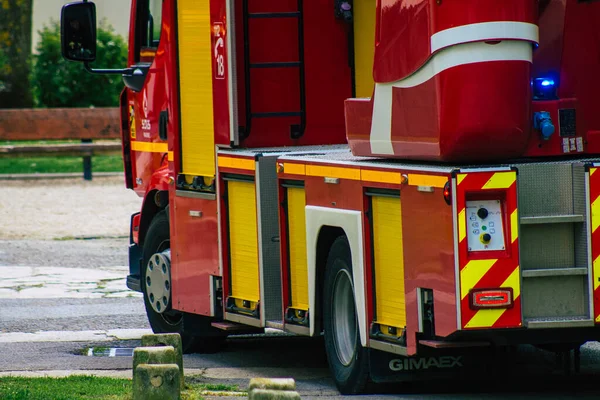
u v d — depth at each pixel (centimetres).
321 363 2295
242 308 2156
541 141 1770
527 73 1705
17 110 5825
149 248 2519
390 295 1802
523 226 1688
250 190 2105
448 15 1680
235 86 2167
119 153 5709
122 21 7775
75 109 5856
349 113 1936
